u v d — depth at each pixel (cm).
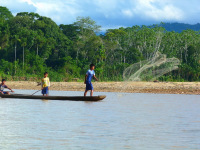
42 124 1377
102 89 4412
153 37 12319
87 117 1602
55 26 13262
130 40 12525
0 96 2805
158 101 2581
